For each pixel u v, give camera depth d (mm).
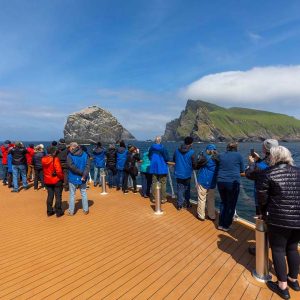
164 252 5449
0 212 8484
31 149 14258
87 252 5480
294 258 3971
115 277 4496
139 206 9062
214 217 7484
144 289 4137
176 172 8406
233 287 4176
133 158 10875
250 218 12758
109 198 10297
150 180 10297
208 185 7246
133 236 6332
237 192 6324
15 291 4113
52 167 7750
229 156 6293
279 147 3986
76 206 9125
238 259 5105
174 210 8500
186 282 4328
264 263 4328
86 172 7977
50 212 8016
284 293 3877
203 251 5465
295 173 3799
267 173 3863
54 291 4105
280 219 3719
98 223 7301
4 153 13219
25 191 11766
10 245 5871
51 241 6074
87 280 4410
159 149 9031
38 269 4789
